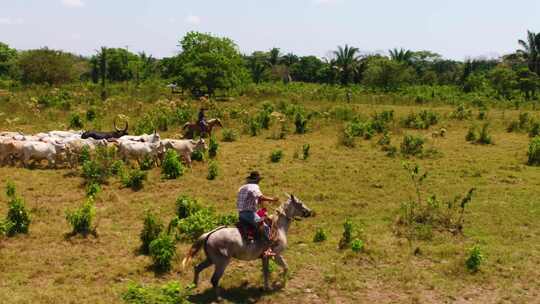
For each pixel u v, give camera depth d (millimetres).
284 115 31156
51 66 56188
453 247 11367
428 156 21297
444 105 46000
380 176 17875
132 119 30453
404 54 85625
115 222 12906
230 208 14297
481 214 13805
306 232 12523
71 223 11750
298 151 22328
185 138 25391
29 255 10562
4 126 27281
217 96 49156
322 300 9062
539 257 10977
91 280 9484
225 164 19781
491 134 27703
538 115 36125
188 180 17219
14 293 8719
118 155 19141
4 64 78312
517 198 15344
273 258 9484
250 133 26766
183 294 8430
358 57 77625
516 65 66812
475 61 90000
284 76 92250
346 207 14523
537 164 20000
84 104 36656
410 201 14281
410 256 11023
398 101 47375
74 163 18469
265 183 17016
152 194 15562
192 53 46688
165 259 9938
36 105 33344
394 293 9367
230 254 8578
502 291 9461
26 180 16594
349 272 10172
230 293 9125
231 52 49219
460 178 17734
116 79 82375
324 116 32125
